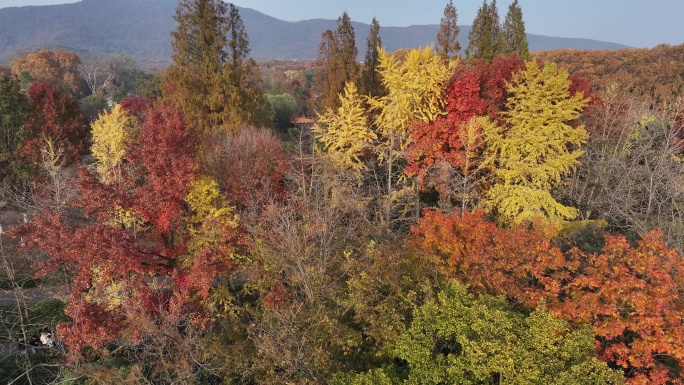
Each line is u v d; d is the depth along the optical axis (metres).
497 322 11.05
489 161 21.62
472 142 20.42
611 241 13.21
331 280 15.49
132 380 11.99
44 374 15.73
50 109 27.67
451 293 12.98
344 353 12.77
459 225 14.86
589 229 20.08
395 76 22.41
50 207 18.52
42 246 14.82
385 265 14.45
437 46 37.59
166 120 18.69
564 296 14.19
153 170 16.80
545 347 10.61
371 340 13.24
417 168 23.55
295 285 16.05
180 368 12.45
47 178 25.62
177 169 16.48
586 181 23.14
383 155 24.77
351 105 24.23
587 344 10.68
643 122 24.47
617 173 22.91
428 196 27.91
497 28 38.56
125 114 29.39
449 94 22.75
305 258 14.88
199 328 15.84
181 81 31.19
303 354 12.10
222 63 33.50
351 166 25.11
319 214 16.83
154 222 17.00
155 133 18.17
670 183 20.23
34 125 27.16
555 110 19.77
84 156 32.50
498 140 20.97
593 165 23.73
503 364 10.08
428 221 15.25
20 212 25.23
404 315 13.57
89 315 14.40
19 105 26.59
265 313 14.15
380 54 23.59
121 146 25.06
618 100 27.48
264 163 22.84
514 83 22.41
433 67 22.25
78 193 22.38
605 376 9.73
